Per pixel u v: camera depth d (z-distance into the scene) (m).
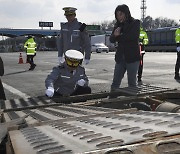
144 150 1.31
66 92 4.78
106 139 1.52
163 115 2.09
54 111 3.07
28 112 3.11
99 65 19.50
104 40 56.16
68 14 6.27
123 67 6.00
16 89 9.51
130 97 3.93
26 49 17.14
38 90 9.20
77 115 2.65
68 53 4.50
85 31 6.39
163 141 1.36
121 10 5.58
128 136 1.53
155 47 52.34
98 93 4.47
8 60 30.61
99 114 2.56
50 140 1.65
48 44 94.06
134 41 5.66
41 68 18.44
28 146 1.57
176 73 11.13
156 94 4.04
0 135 2.03
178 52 10.88
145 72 13.98
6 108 3.47
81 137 1.64
